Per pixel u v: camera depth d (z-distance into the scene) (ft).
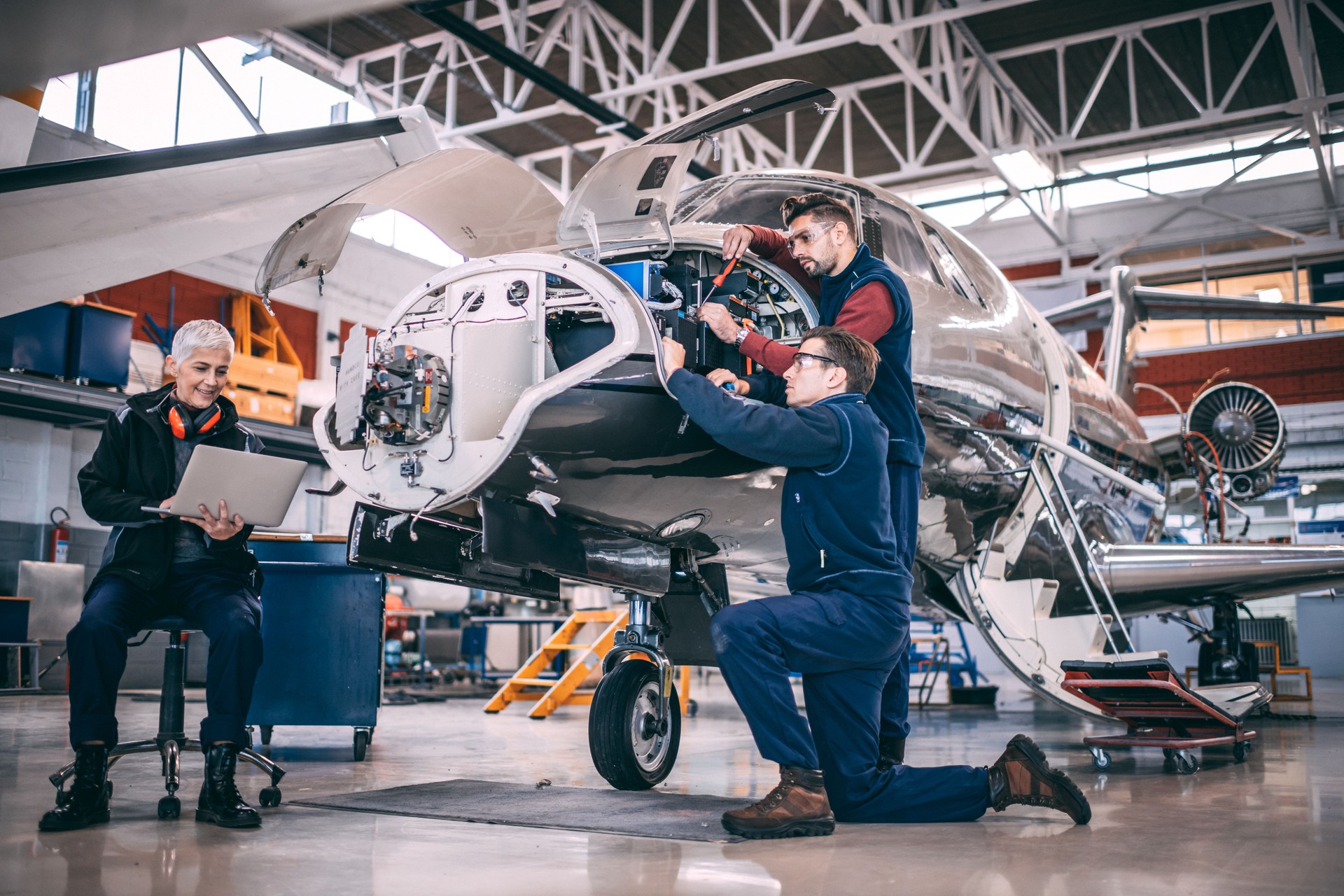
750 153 59.93
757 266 12.08
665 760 13.06
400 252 55.93
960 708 33.58
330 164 19.13
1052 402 17.98
